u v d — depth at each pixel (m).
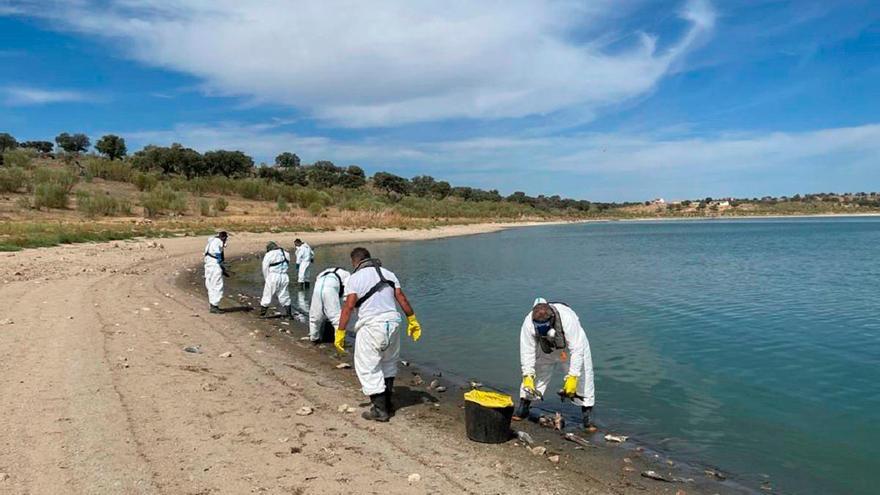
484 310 17.06
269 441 6.32
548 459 6.42
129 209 48.97
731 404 8.80
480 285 23.00
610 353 12.12
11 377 7.79
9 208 42.56
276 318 14.22
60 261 22.28
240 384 8.37
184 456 5.76
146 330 11.39
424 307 17.64
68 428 6.22
